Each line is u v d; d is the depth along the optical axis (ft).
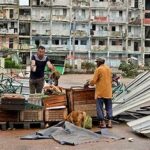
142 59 295.07
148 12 301.84
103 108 47.26
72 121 44.83
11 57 253.03
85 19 291.99
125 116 51.42
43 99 45.93
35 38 288.30
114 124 48.24
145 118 44.93
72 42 289.33
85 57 288.92
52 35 288.51
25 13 289.53
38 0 289.74
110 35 292.40
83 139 39.04
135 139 40.06
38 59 49.52
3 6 286.87
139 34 296.71
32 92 49.98
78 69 238.48
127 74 207.72
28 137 39.73
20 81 72.69
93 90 47.37
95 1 294.05
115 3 295.07
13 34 283.79
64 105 45.83
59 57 287.89
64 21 289.53
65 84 125.29
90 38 290.97
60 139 38.73
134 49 296.92
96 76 45.42
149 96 52.70
